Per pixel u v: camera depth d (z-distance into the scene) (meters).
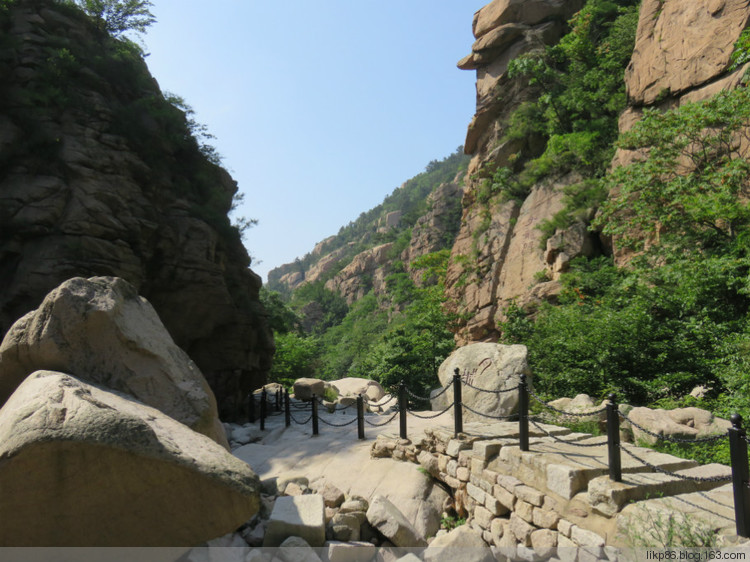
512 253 26.34
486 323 26.66
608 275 17.95
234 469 3.62
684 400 8.88
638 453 5.20
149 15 20.55
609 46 25.36
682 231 14.05
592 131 24.80
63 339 4.52
